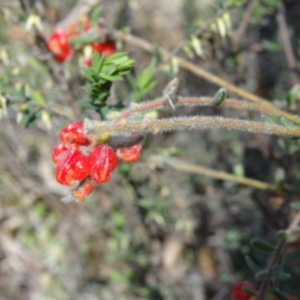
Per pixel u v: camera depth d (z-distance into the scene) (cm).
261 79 55
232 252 50
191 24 41
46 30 43
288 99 38
